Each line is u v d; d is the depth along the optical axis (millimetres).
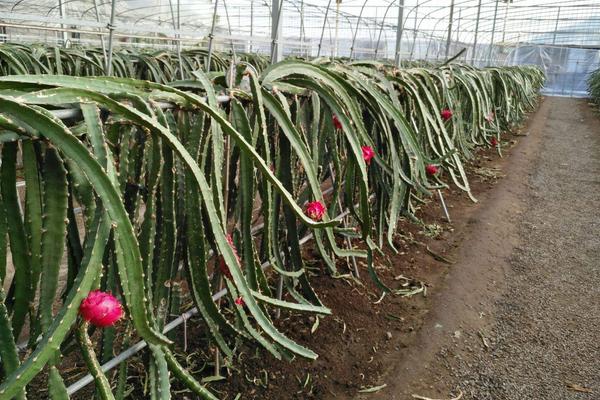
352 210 1386
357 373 1271
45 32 4938
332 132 1320
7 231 677
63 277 1700
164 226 864
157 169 825
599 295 1723
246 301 857
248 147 764
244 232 1016
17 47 2350
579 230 2346
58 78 699
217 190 898
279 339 889
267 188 1033
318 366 1278
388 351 1365
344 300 1587
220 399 1154
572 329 1512
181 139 983
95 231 641
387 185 1737
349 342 1385
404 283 1737
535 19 12328
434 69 2543
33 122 591
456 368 1319
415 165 1837
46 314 667
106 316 612
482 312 1600
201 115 917
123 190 814
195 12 7086
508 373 1307
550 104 9414
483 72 3654
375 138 1688
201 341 1326
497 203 2656
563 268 1934
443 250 2037
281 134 1149
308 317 1474
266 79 1144
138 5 6449
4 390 532
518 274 1876
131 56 2508
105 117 741
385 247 2014
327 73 1275
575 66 13984
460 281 1751
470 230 2236
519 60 14312
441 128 1926
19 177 2318
